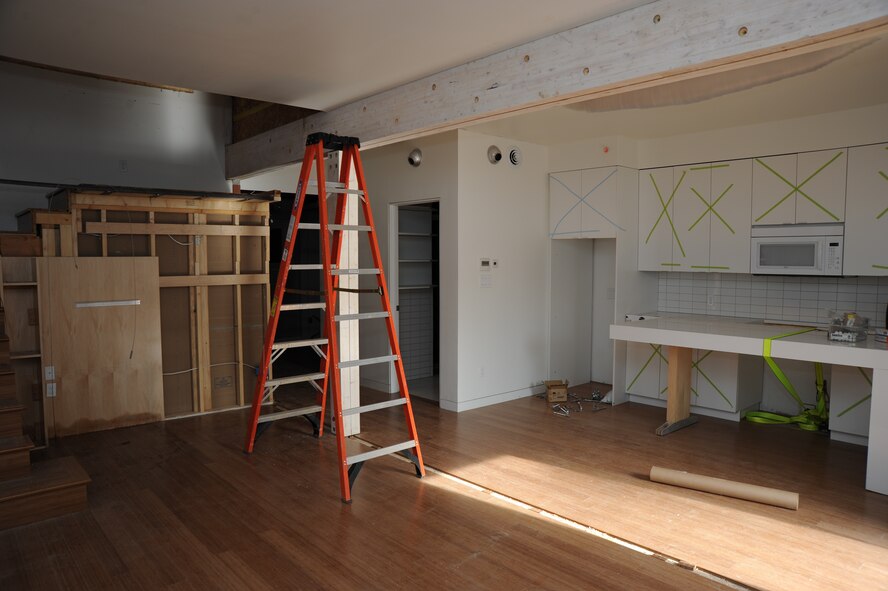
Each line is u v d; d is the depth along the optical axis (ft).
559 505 12.03
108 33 10.79
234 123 22.57
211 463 14.28
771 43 7.86
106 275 16.60
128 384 17.08
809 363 18.25
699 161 19.17
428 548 10.23
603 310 23.21
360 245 22.29
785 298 18.62
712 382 18.39
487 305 19.63
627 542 10.52
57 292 15.90
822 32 7.40
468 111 12.23
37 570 9.50
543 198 21.42
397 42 11.02
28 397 15.99
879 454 12.60
